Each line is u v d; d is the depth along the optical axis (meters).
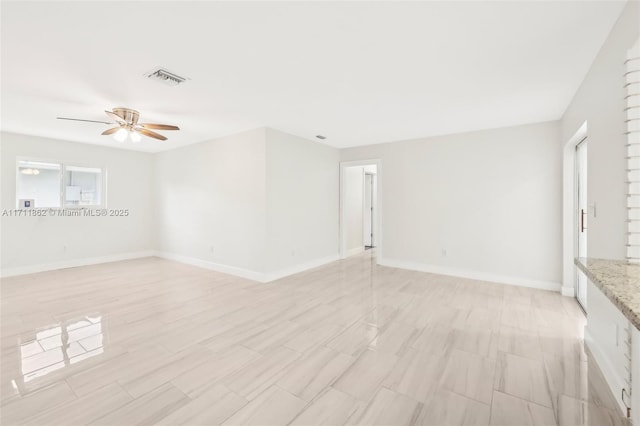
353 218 6.61
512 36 1.94
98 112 3.46
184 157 5.51
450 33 1.91
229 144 4.68
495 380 1.87
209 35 1.92
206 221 5.12
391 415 1.57
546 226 3.84
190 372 1.97
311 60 2.27
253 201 4.37
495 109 3.38
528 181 3.96
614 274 1.23
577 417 1.54
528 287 3.94
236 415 1.57
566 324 2.74
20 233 4.69
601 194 2.04
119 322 2.80
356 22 1.79
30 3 1.58
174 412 1.59
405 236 5.04
